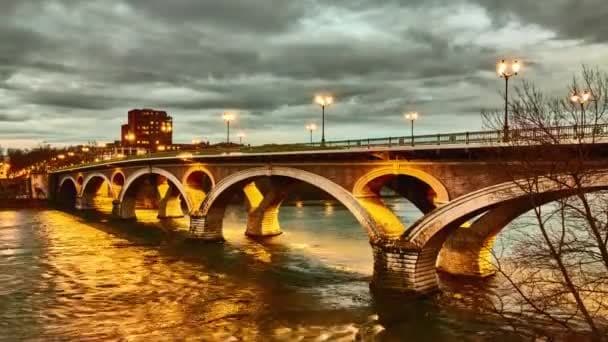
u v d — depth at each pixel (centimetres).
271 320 3153
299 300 3581
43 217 10006
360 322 3080
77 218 9756
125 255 5469
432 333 2878
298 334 2900
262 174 5322
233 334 2914
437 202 3472
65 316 3266
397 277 3516
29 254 5553
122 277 4369
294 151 4547
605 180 2542
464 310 3225
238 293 3806
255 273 4494
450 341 2758
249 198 7000
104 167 10850
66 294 3806
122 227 8175
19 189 17600
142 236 7031
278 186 6519
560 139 2284
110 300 3641
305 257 5241
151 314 3300
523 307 3188
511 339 2728
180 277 4366
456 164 3353
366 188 4156
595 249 3234
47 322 3138
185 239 6556
